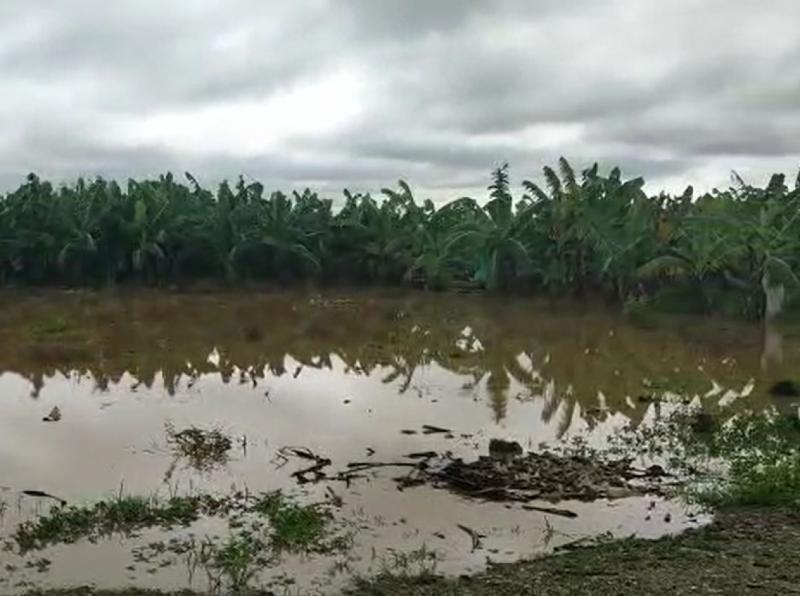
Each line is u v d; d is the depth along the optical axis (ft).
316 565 26.37
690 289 98.53
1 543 27.99
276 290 129.59
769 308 89.20
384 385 58.49
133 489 33.94
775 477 34.40
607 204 108.06
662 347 77.41
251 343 78.38
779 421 45.16
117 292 121.70
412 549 27.73
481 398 53.98
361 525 29.99
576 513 31.27
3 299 111.86
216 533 28.99
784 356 71.87
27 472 36.32
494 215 123.75
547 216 116.78
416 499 32.86
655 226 104.99
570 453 39.65
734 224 91.09
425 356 72.49
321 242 136.15
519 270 120.06
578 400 53.57
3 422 45.68
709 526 29.55
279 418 47.26
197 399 52.44
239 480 35.24
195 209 137.49
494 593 23.99
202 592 24.31
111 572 25.71
